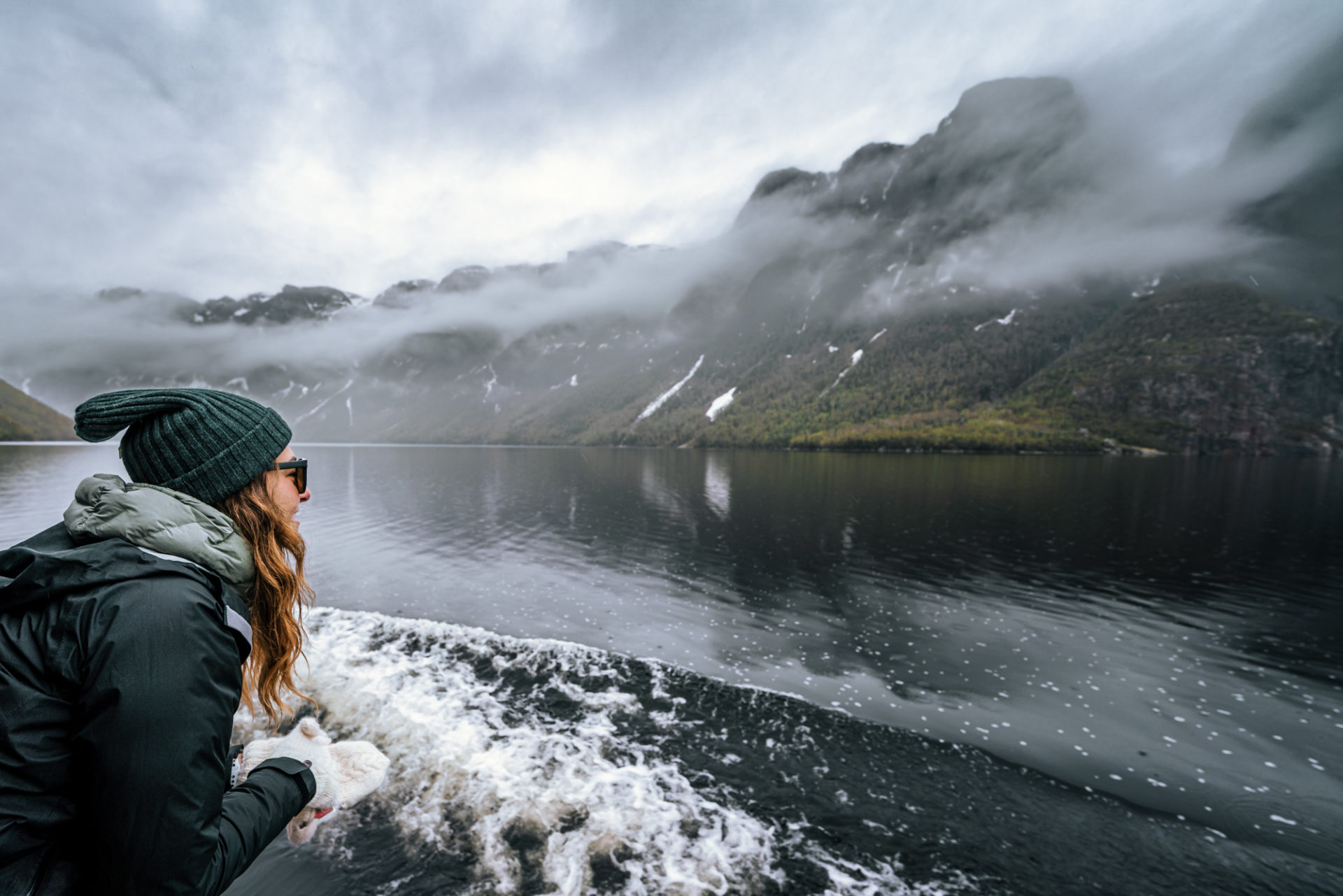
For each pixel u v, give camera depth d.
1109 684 6.54
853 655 7.30
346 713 5.03
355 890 3.10
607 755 4.52
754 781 4.30
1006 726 5.48
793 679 6.41
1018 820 4.03
